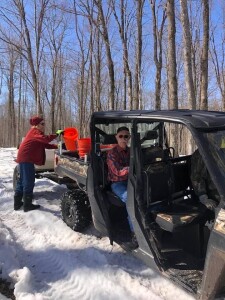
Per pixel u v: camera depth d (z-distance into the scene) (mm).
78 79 26234
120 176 4344
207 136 3158
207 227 3621
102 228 4613
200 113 3590
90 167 4676
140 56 14516
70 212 5504
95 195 4598
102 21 13367
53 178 6785
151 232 3697
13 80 35781
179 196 4086
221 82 20344
